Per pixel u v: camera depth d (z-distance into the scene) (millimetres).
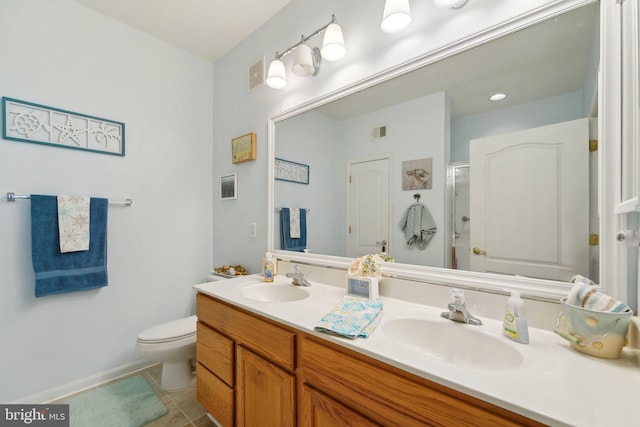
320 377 919
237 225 2223
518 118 1011
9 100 1571
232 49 2291
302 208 1730
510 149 1031
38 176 1667
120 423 1496
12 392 1578
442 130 1186
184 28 2059
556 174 942
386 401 758
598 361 712
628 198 739
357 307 1068
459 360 923
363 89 1425
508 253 1032
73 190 1788
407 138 1292
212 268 2482
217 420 1372
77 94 1806
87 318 1837
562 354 752
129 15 1921
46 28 1695
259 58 2023
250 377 1170
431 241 1216
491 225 1072
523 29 984
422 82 1236
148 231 2121
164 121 2211
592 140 879
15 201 1600
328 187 1598
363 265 1273
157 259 2168
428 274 1189
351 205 1500
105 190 1919
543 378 640
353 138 1486
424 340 998
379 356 762
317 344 930
